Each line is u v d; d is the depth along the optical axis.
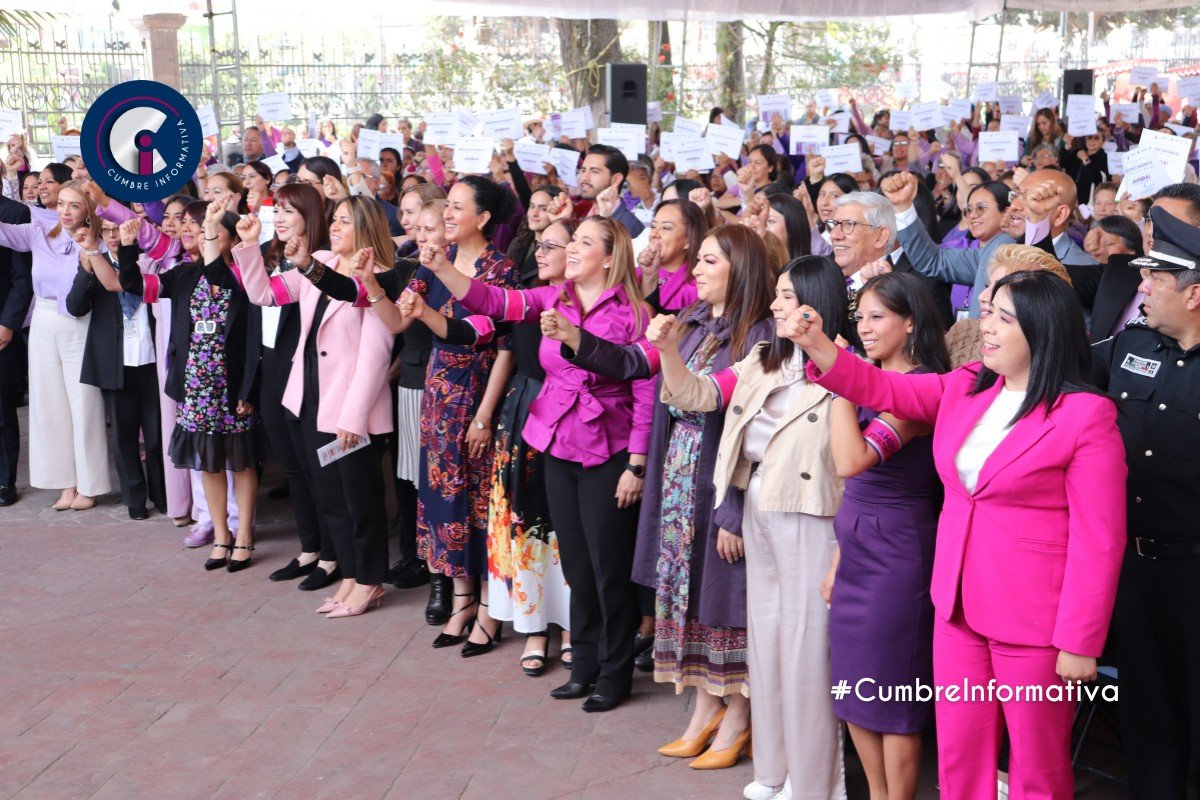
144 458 7.87
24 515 7.07
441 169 8.83
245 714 4.47
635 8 11.46
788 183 8.64
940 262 5.32
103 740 4.28
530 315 4.46
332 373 5.24
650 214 6.92
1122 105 13.12
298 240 5.14
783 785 3.77
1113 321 4.00
